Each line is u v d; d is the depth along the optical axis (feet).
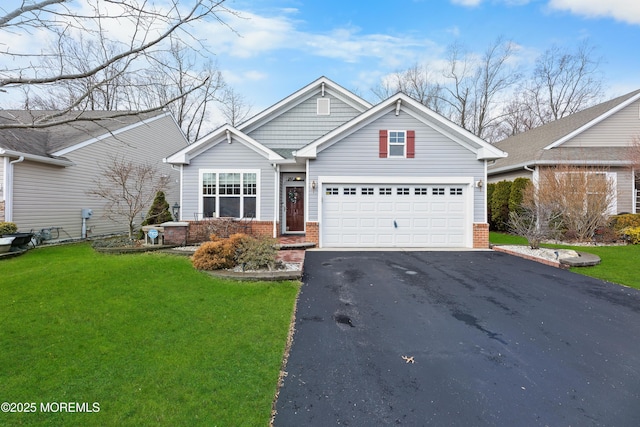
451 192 36.99
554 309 17.16
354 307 17.33
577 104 94.22
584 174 38.55
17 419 8.46
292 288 20.15
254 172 39.68
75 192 43.57
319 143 36.22
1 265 25.76
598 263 26.66
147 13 12.25
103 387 9.88
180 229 33.42
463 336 13.93
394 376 10.84
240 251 24.13
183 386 9.95
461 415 8.92
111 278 20.62
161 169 61.36
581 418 8.82
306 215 36.99
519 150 56.65
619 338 13.78
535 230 33.96
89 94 11.46
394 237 36.94
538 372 11.14
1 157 34.55
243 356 11.85
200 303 17.19
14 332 13.43
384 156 36.86
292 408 9.15
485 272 24.98
